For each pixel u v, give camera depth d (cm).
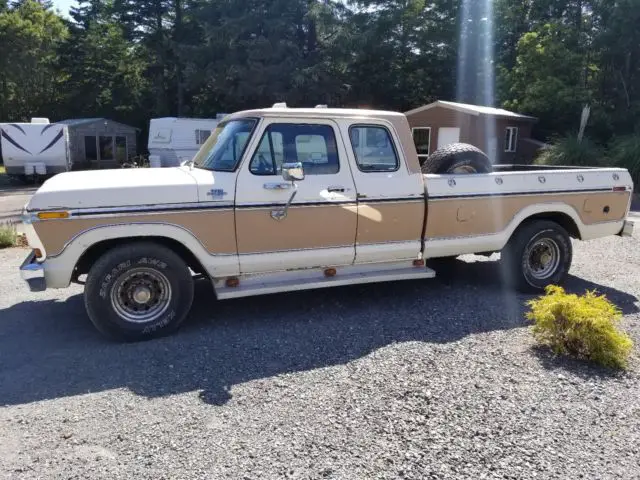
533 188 586
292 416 333
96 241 438
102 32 3859
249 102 2875
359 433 313
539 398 354
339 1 2853
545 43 2430
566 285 631
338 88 2788
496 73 2859
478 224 567
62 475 277
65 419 332
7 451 298
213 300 579
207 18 2900
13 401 356
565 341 423
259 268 491
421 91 3078
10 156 2134
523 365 405
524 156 2355
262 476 275
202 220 462
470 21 2858
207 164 510
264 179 484
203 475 275
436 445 301
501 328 487
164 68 3588
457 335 468
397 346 442
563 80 2395
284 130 495
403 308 546
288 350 438
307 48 2917
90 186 439
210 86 3000
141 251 450
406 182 532
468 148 598
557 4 2753
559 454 294
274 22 2691
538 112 2461
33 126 2142
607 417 332
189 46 2900
